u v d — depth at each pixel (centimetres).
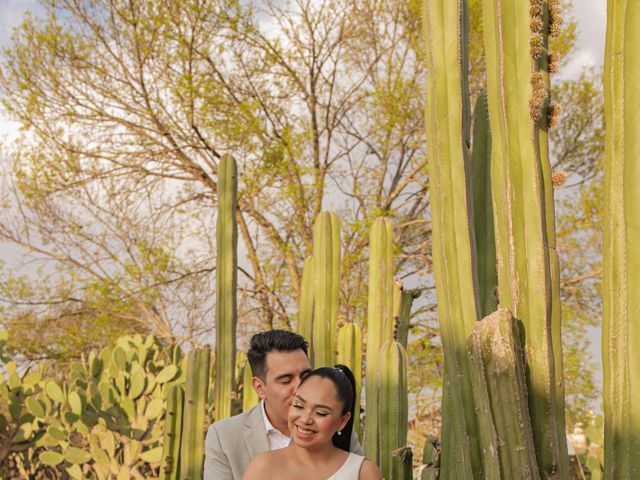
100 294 1305
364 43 1415
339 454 212
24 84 1278
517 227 177
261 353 246
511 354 168
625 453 161
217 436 253
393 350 316
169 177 1383
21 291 1353
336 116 1430
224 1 1243
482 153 226
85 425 515
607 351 167
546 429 171
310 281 422
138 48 1270
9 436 529
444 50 192
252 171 1268
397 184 1467
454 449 232
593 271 1316
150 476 530
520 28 178
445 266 190
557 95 1370
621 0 165
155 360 666
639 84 162
